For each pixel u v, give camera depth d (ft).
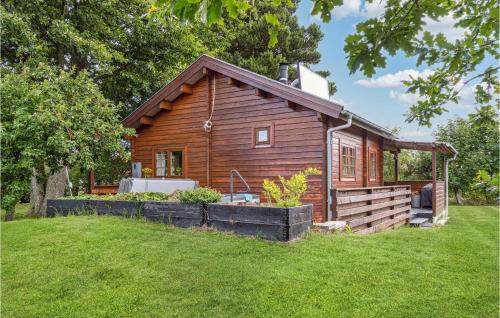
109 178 63.16
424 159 65.10
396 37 5.73
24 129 27.66
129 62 45.03
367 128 31.53
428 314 10.58
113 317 10.90
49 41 39.88
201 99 33.55
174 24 41.55
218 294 11.96
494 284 12.62
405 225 36.68
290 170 28.27
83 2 39.68
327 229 20.61
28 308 11.55
